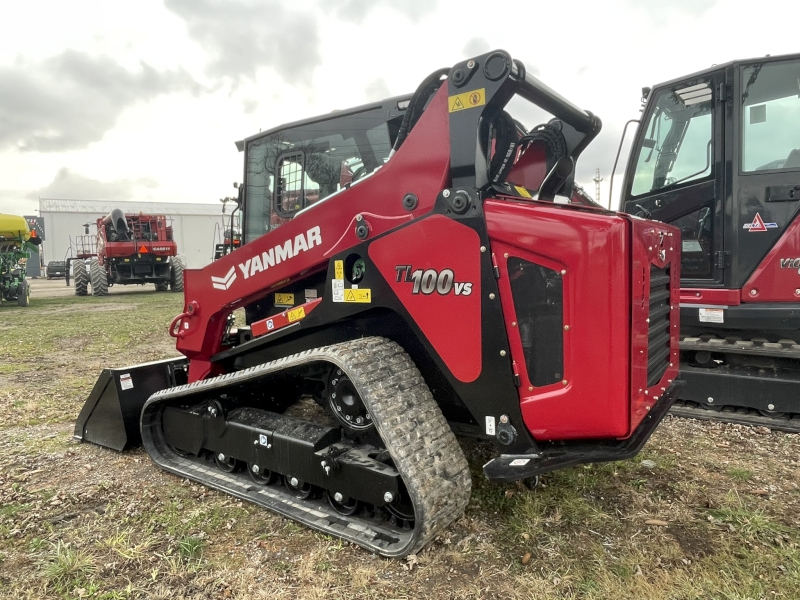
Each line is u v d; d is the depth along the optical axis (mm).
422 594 2209
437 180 2490
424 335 2566
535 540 2557
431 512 2314
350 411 2746
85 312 12469
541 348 2320
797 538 2547
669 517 2754
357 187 2756
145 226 18766
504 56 2275
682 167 4402
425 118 2520
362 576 2316
